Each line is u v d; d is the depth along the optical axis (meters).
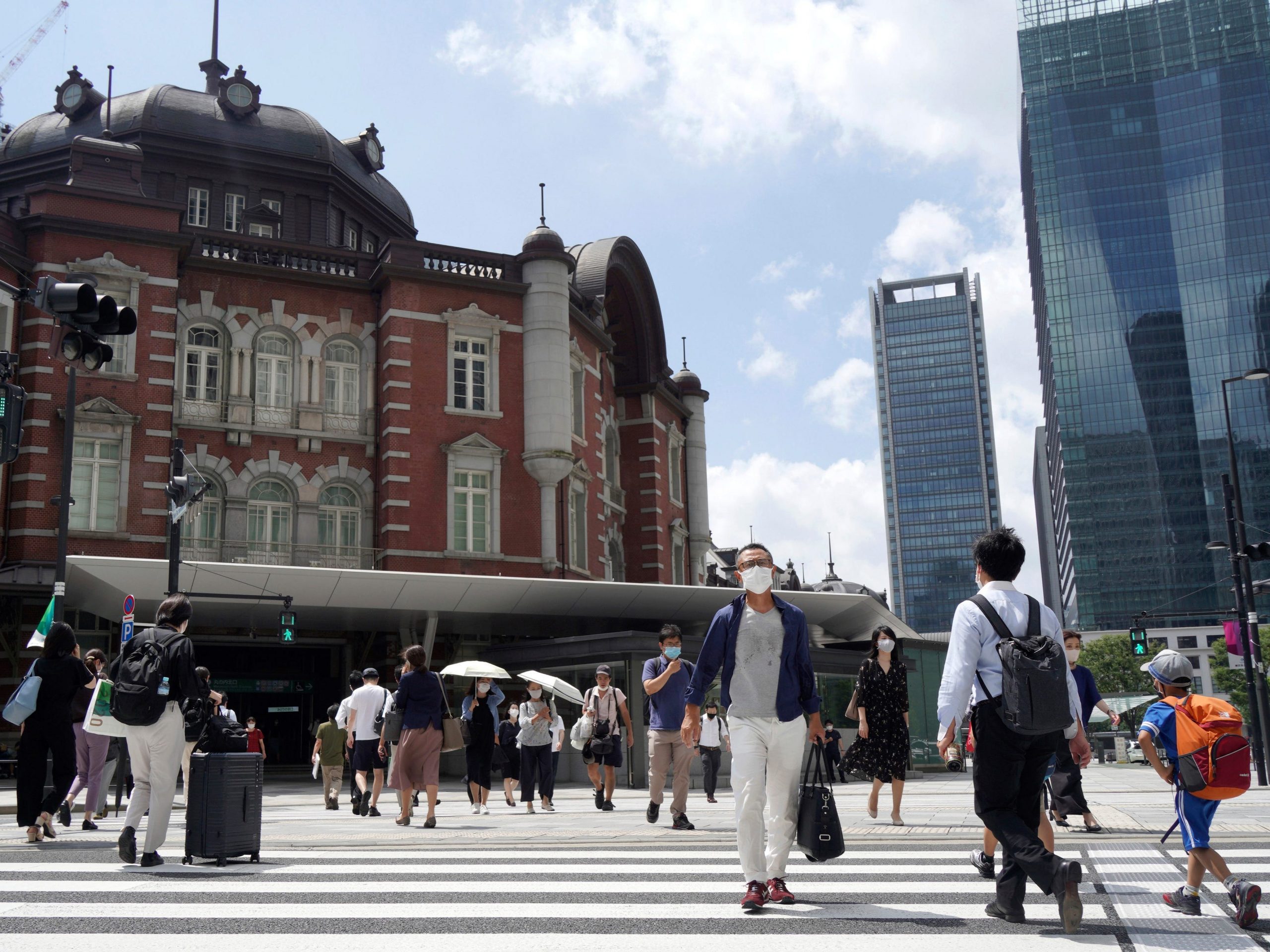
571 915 5.54
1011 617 5.29
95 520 28.48
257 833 7.82
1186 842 5.52
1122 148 140.38
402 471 31.59
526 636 33.56
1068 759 10.07
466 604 28.14
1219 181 135.25
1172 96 139.38
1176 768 5.52
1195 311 134.50
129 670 7.41
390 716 12.17
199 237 31.50
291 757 34.28
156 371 29.81
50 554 27.77
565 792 22.33
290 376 32.22
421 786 13.62
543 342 33.59
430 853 8.42
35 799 9.62
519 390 33.62
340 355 32.94
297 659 34.62
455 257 33.47
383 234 42.94
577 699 16.84
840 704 28.44
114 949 4.79
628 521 41.81
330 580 26.34
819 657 27.61
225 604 27.16
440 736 11.57
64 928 5.25
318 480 31.80
